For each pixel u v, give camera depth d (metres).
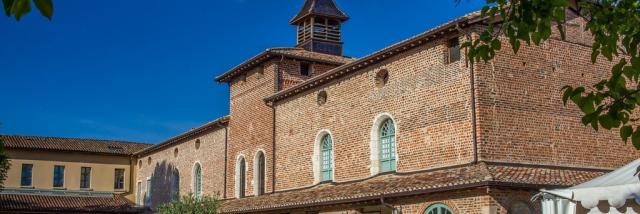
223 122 36.19
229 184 35.19
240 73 35.06
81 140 51.88
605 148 22.69
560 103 22.12
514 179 18.81
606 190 12.41
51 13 3.17
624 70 5.68
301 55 32.53
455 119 21.36
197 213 31.17
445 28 21.59
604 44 6.25
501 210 18.89
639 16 6.18
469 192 19.45
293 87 29.58
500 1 6.52
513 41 6.31
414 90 23.25
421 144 22.62
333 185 26.56
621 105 5.57
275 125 31.22
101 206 46.78
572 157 21.91
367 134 25.20
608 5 6.33
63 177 48.62
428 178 21.27
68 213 45.06
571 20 22.98
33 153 47.97
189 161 40.94
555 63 22.31
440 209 20.48
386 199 22.14
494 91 20.97
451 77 21.72
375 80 25.23
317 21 35.84
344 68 26.42
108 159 50.19
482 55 6.63
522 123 21.20
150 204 46.62
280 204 26.98
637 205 12.21
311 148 28.28
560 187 19.41
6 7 3.17
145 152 48.38
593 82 22.92
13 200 45.12
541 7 6.07
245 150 33.78
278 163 30.56
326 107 27.77
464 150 20.84
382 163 24.66
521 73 21.58
